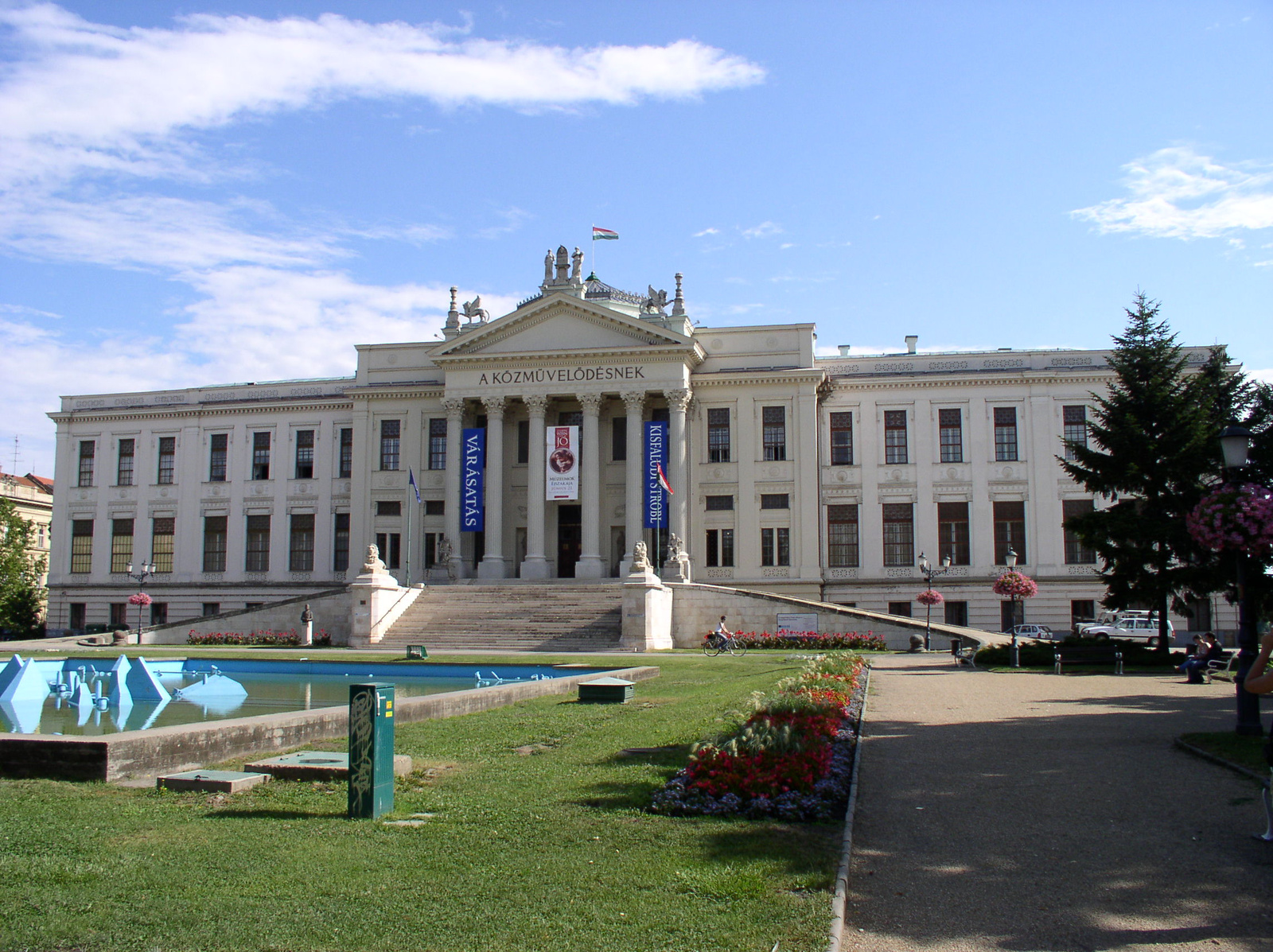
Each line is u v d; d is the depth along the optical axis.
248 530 69.19
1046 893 8.88
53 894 8.27
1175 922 8.21
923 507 61.78
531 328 61.16
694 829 10.49
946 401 62.47
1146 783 13.37
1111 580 40.16
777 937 7.50
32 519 92.88
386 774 11.20
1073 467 42.88
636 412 59.56
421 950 7.23
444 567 60.19
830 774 12.74
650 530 60.56
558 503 63.56
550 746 16.03
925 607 60.88
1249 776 13.55
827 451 63.09
